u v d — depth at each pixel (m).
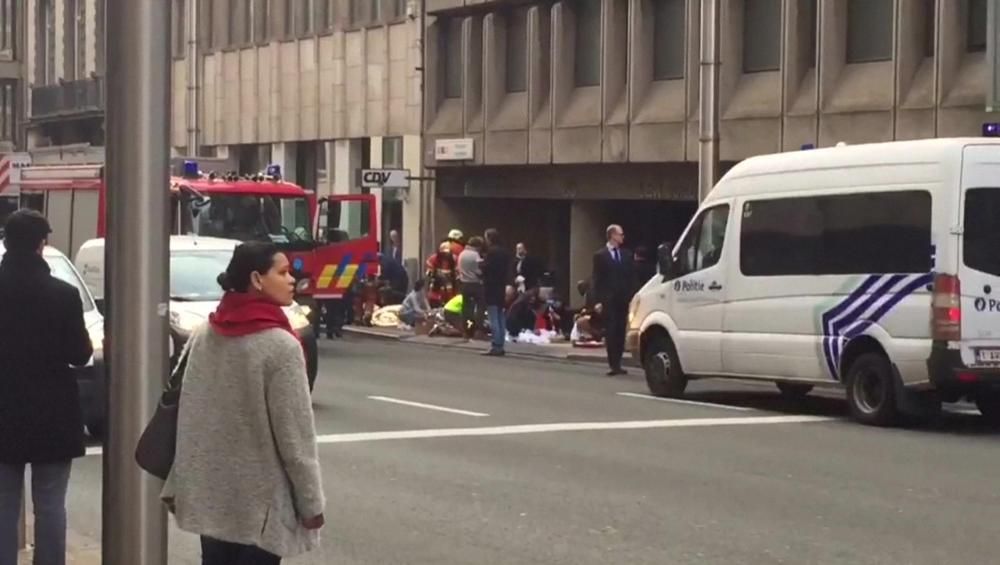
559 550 9.25
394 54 37.97
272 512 5.63
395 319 30.45
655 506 10.62
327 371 21.30
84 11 52.34
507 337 27.39
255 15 44.09
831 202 15.75
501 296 24.81
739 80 27.80
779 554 9.05
